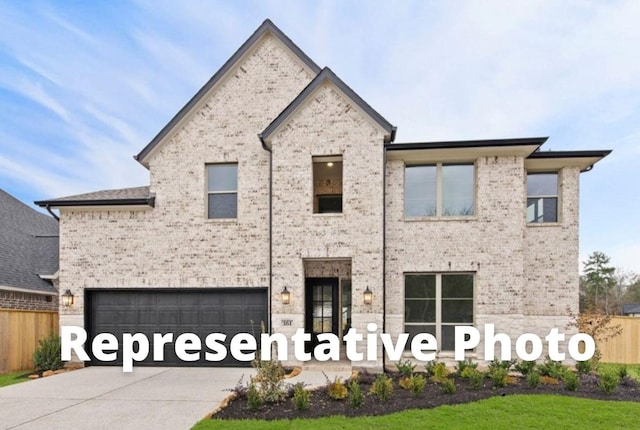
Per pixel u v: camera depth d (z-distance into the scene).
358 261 11.78
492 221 12.16
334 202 13.48
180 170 13.30
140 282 12.99
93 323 13.17
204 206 13.15
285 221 12.15
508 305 11.86
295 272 12.01
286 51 13.53
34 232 20.09
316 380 10.03
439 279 12.34
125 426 7.00
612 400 8.15
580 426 6.77
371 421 7.01
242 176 13.10
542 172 12.95
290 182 12.23
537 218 12.83
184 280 12.88
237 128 13.32
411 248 12.34
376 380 9.23
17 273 15.78
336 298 13.62
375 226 11.82
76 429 6.91
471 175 12.66
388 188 12.59
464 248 12.16
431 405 7.89
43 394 9.20
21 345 12.88
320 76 12.12
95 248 13.19
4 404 8.41
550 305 12.25
